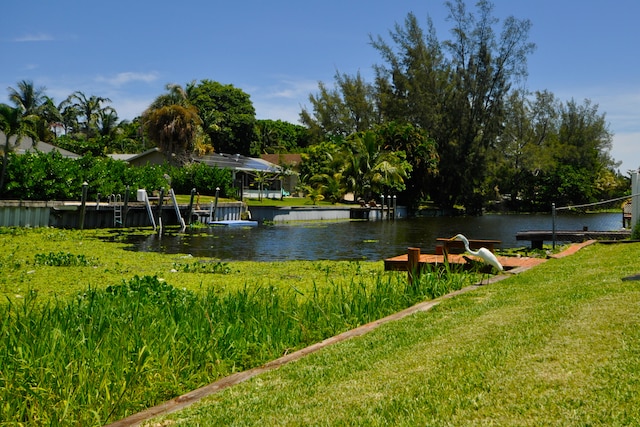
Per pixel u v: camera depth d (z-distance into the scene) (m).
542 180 65.88
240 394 4.52
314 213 42.28
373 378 4.44
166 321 6.60
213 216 35.72
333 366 4.96
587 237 20.12
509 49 58.84
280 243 23.81
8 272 13.14
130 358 5.39
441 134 60.53
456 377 4.12
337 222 40.78
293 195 64.06
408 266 10.31
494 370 4.14
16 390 4.62
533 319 5.50
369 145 51.72
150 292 8.63
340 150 54.53
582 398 3.44
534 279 9.02
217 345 6.07
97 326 6.10
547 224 40.75
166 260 16.91
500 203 66.62
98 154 55.41
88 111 69.00
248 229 31.94
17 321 6.02
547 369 3.99
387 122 62.69
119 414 4.66
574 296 6.45
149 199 34.12
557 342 4.57
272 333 6.65
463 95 59.50
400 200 58.16
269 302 8.13
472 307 6.94
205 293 10.13
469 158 59.22
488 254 9.52
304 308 7.95
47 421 4.41
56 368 4.93
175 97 53.00
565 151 72.31
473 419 3.38
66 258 15.17
